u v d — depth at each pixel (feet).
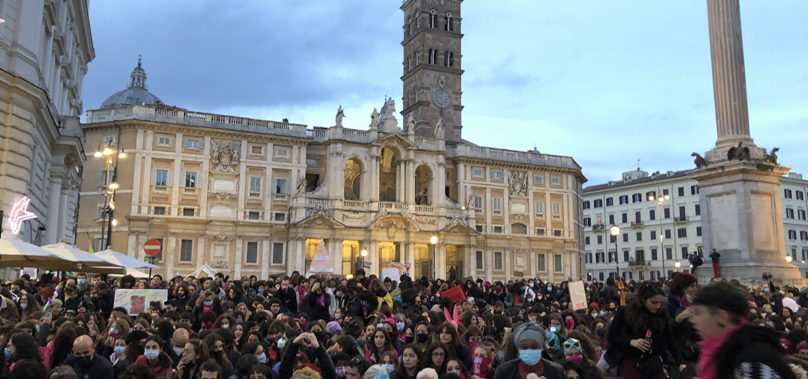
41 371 25.85
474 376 33.63
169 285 93.30
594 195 405.80
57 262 82.64
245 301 71.51
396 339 46.96
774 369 16.26
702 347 18.34
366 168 261.03
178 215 233.14
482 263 279.08
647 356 28.12
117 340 39.01
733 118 109.91
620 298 78.64
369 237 252.62
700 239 344.49
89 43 189.98
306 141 255.29
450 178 286.25
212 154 241.76
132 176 229.66
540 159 301.84
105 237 230.07
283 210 249.55
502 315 51.11
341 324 61.26
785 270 103.14
